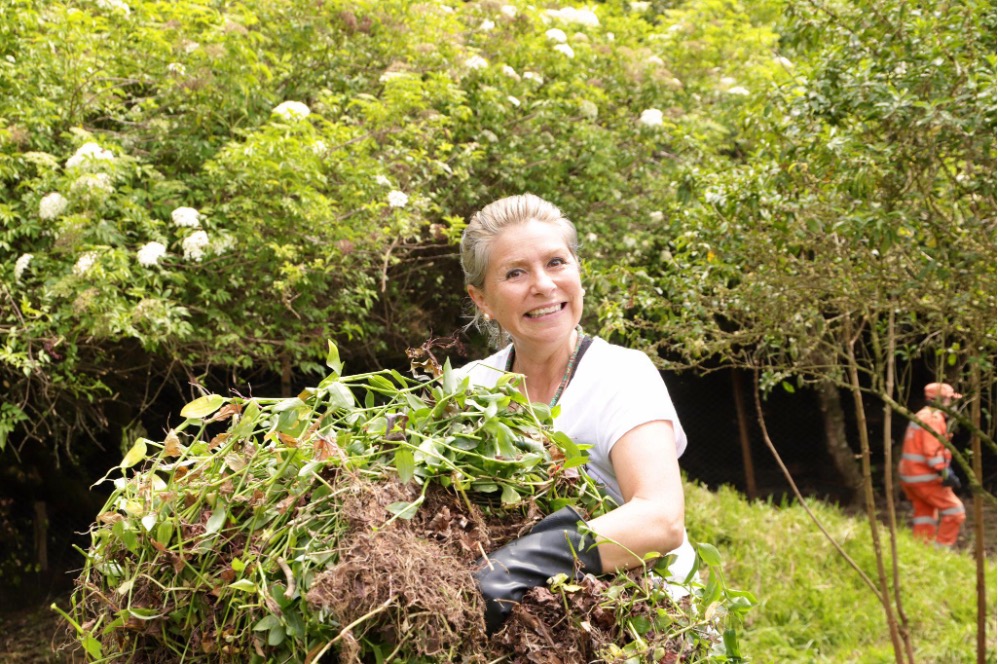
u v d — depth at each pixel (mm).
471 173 5707
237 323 4500
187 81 4535
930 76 3086
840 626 5035
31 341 3943
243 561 1328
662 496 1537
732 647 1511
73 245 3777
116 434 6020
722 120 6730
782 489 9219
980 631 3812
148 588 1415
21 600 5973
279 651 1297
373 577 1224
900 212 2955
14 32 4367
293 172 4340
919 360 9594
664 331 3977
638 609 1403
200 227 4246
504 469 1437
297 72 5531
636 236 5887
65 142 4398
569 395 1713
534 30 6273
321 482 1368
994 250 3170
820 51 3502
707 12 7180
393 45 5711
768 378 3779
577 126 5965
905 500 8891
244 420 1462
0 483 6141
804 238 3398
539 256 1755
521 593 1337
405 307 5676
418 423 1468
